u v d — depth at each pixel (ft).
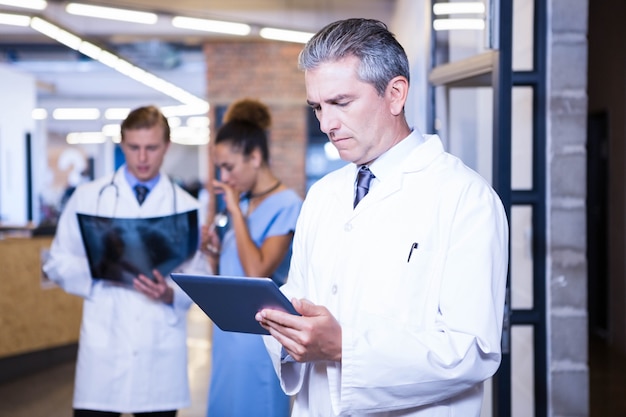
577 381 10.55
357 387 4.84
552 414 10.56
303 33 26.12
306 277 5.95
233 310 5.17
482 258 5.00
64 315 20.94
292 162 35.40
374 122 5.18
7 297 19.10
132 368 9.42
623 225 21.66
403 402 4.96
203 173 64.95
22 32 33.71
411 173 5.36
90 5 22.99
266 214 9.46
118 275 9.37
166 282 9.50
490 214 5.13
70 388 18.10
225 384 9.12
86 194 9.69
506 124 7.77
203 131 57.93
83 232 9.31
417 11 14.26
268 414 8.98
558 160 10.44
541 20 10.39
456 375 4.85
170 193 9.84
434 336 4.91
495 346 4.95
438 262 5.13
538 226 10.52
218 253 9.96
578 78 10.38
